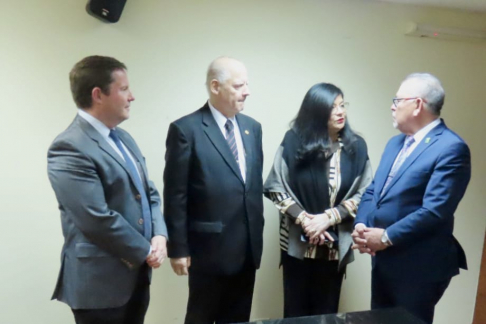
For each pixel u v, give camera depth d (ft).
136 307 5.53
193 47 7.29
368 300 8.79
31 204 6.95
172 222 5.85
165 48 7.17
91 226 4.68
